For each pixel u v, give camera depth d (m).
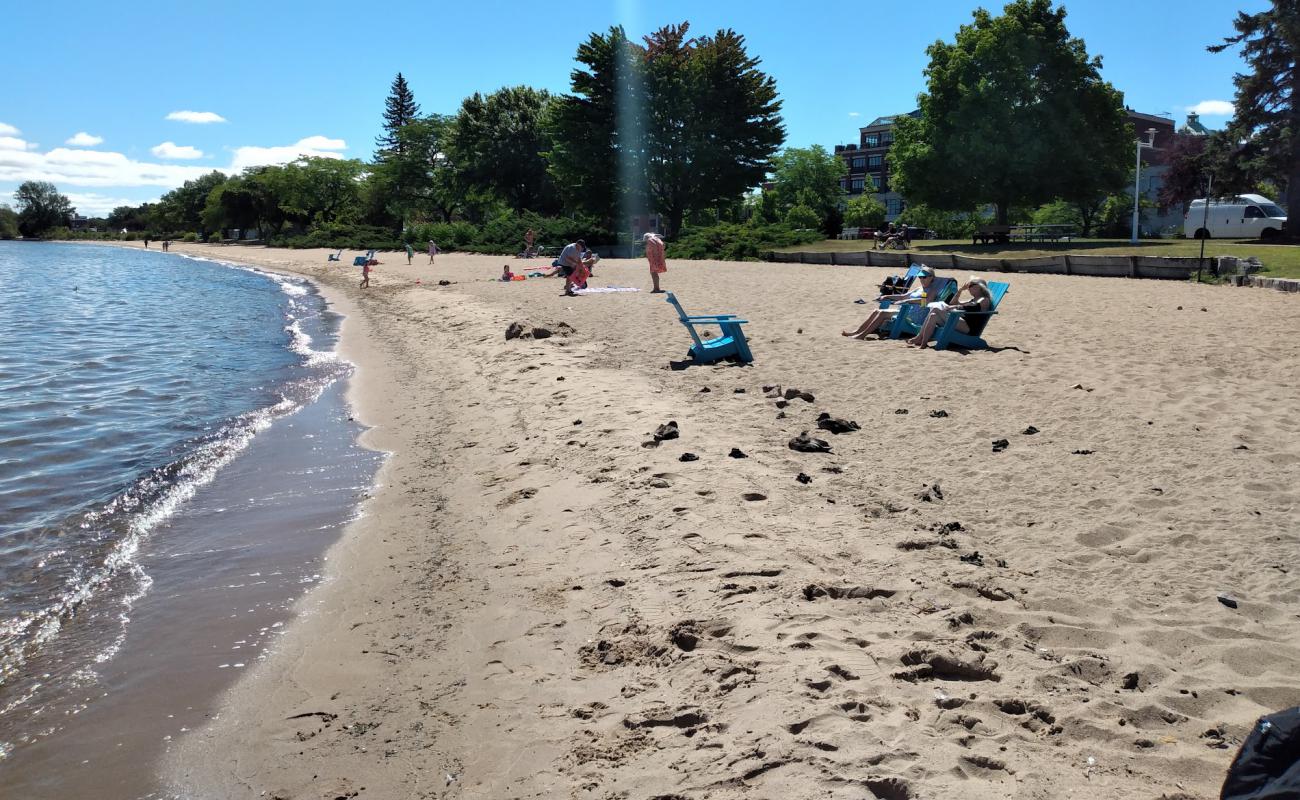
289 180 112.75
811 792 3.34
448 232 67.69
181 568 6.69
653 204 60.53
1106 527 6.01
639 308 20.03
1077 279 24.20
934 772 3.44
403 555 6.75
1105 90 42.22
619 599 5.39
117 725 4.57
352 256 70.25
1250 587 5.07
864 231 58.59
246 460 9.80
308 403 13.02
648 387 11.18
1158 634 4.54
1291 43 34.47
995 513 6.36
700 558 5.75
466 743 4.14
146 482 8.95
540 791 3.68
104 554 7.02
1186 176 44.56
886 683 4.09
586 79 58.34
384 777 3.96
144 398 13.53
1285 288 19.41
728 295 22.19
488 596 5.79
